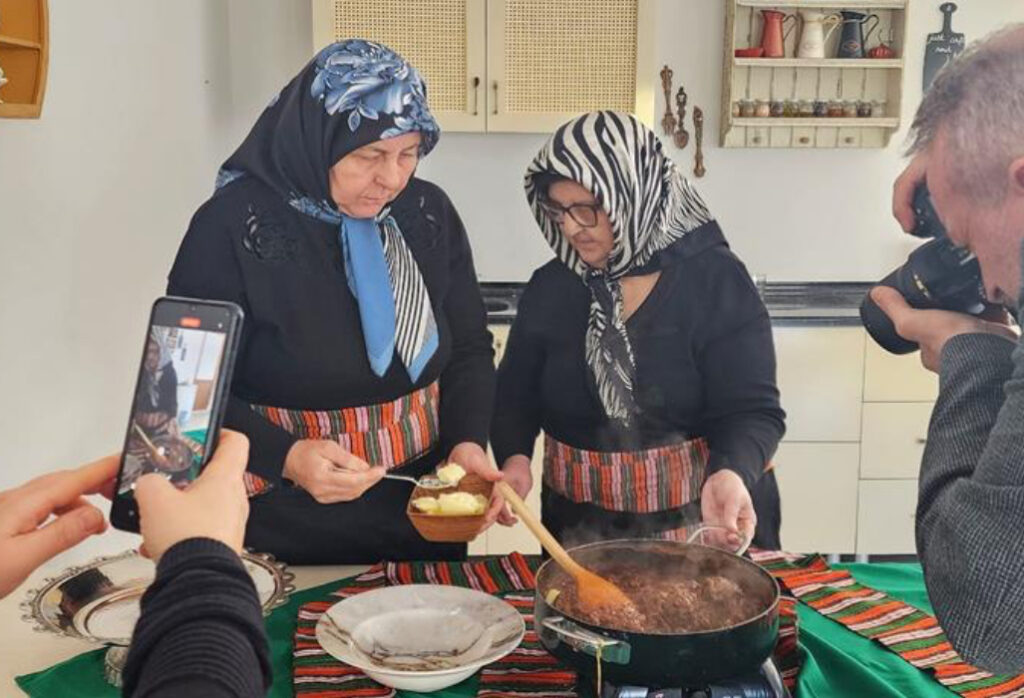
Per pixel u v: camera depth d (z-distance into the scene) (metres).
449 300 1.86
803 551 3.34
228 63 3.50
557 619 1.04
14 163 1.83
